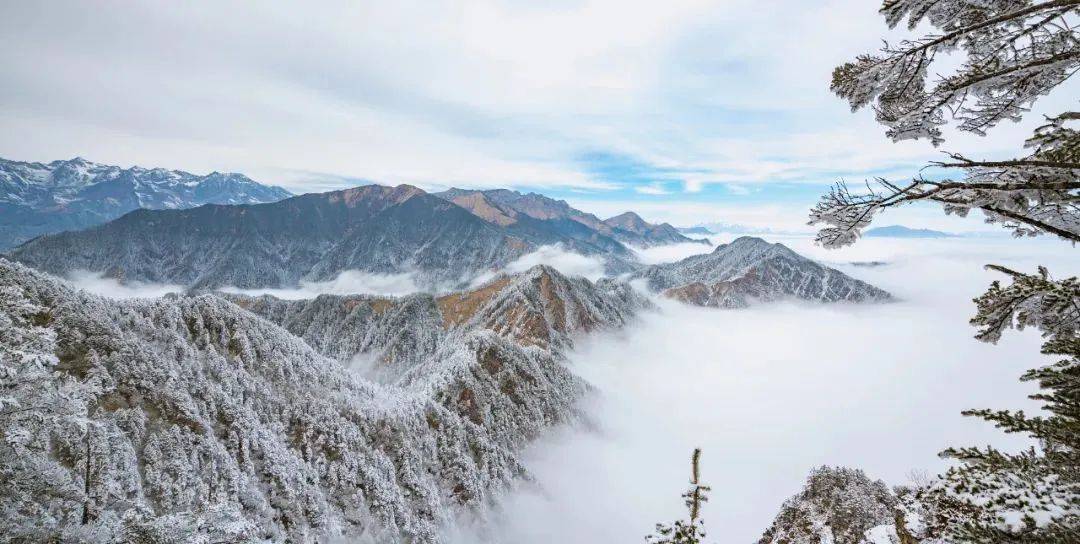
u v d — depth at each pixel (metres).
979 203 5.57
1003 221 5.98
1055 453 5.07
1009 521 4.56
